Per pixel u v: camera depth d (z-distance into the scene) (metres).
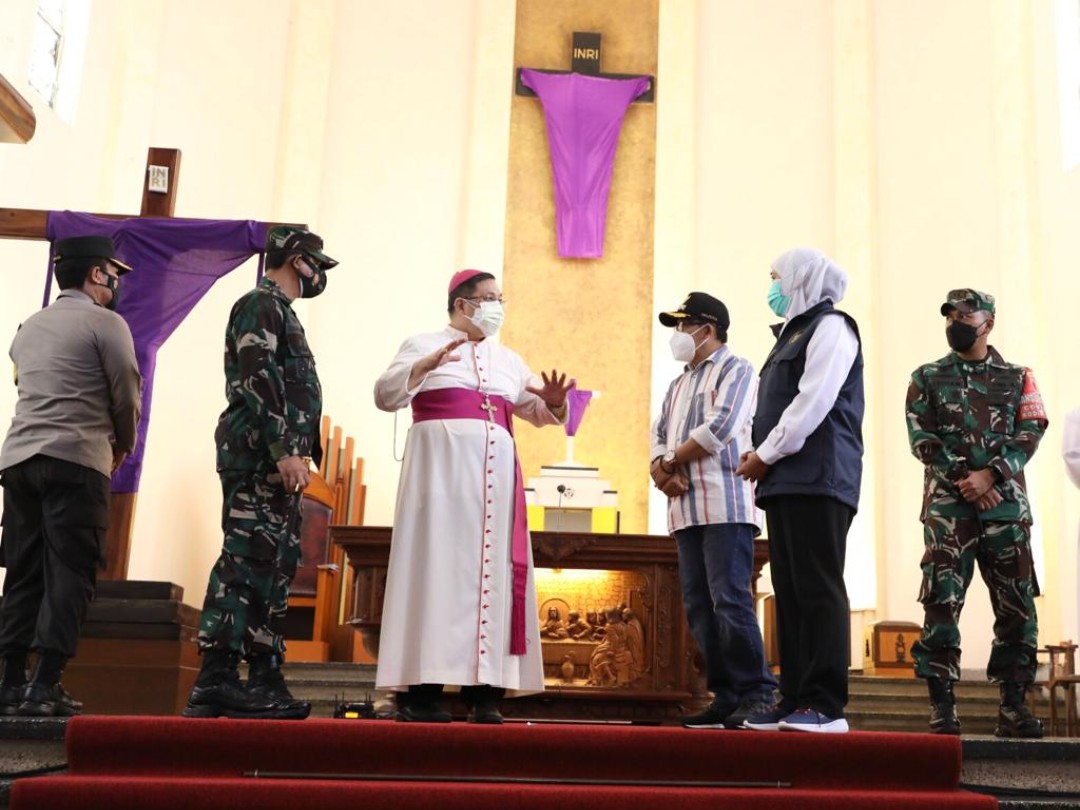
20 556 4.44
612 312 11.63
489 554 4.25
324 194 11.66
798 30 12.01
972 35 10.62
